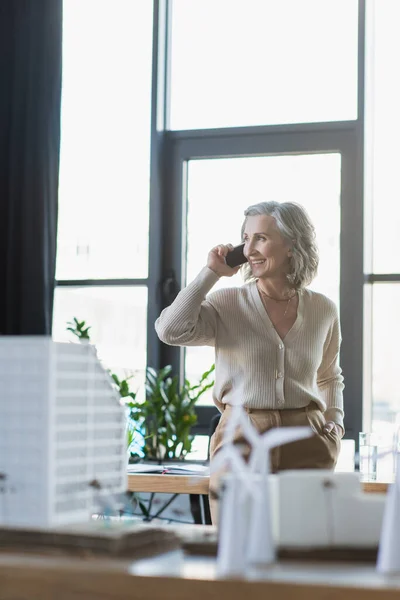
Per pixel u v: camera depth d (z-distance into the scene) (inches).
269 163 192.9
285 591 46.8
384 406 182.1
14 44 191.2
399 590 45.3
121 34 201.8
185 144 197.0
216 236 195.3
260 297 103.7
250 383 101.0
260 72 194.1
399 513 51.1
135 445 173.3
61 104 190.1
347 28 188.9
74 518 61.2
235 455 55.2
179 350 193.6
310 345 103.3
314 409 102.6
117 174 199.5
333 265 185.5
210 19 198.2
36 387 59.5
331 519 55.3
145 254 196.2
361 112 184.2
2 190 189.9
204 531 64.2
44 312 184.1
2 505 59.8
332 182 187.8
